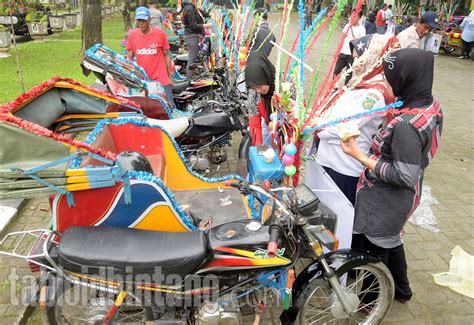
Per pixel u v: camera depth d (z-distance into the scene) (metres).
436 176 5.70
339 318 2.94
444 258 3.95
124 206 2.68
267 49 5.63
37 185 2.43
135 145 3.85
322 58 2.95
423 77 2.55
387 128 2.65
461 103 9.40
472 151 6.61
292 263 2.55
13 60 11.80
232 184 2.56
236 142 6.81
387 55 2.67
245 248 2.49
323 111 2.89
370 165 2.62
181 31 13.41
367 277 3.13
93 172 2.49
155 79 6.16
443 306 3.37
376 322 3.02
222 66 6.64
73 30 19.47
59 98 3.32
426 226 4.46
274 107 3.58
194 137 4.69
